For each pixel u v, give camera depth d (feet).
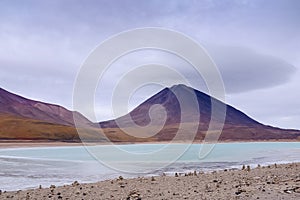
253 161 99.14
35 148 215.51
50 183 54.75
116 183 45.27
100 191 38.50
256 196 30.07
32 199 34.42
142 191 37.60
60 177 62.80
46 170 75.66
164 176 53.98
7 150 186.19
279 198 28.76
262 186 35.76
